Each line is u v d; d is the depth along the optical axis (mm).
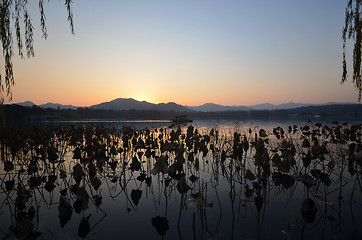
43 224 3439
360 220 3355
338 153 8484
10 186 5535
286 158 5523
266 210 3857
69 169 7438
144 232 3158
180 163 4688
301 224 3301
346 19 5863
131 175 6555
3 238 3012
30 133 9773
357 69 5547
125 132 10734
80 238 3008
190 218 3605
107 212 3896
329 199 4262
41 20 4086
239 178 6121
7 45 4078
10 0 4098
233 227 3258
